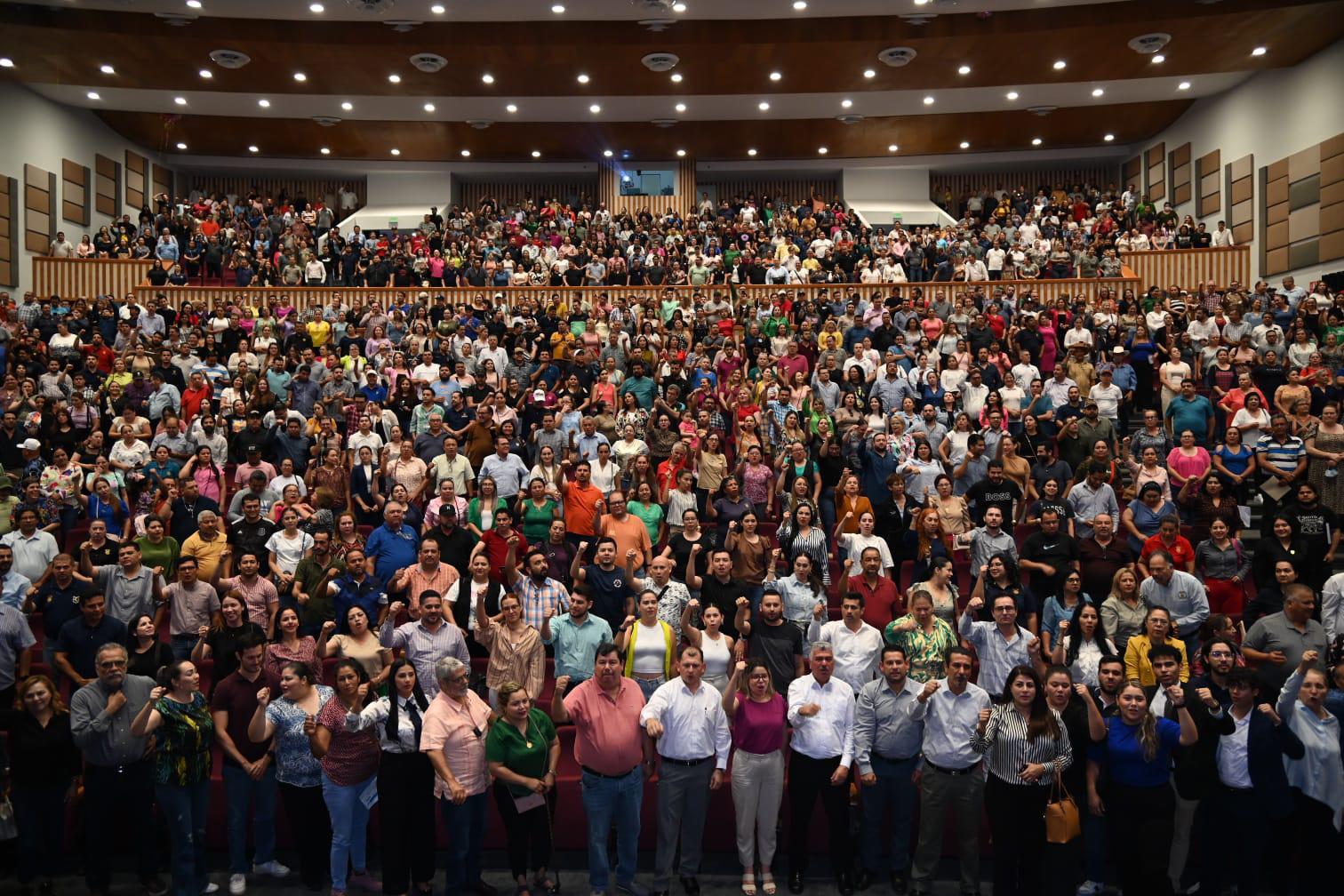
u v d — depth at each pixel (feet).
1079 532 32.19
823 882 23.06
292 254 72.02
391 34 60.29
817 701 22.39
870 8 58.34
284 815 24.85
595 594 27.66
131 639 25.50
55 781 22.33
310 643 24.45
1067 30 58.59
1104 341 53.47
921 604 24.38
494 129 79.20
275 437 39.22
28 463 38.55
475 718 21.74
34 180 68.13
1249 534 36.96
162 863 23.94
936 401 43.78
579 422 41.16
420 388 44.47
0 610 25.23
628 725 21.63
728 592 27.43
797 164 90.17
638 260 71.61
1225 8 56.13
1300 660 24.77
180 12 57.57
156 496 34.55
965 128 80.53
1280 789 20.93
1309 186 62.90
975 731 21.31
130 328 55.52
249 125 77.56
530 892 22.47
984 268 68.33
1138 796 20.22
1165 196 81.30
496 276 68.95
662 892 22.15
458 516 31.30
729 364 50.42
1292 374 43.86
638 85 69.05
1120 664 20.81
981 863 24.18
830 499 35.50
